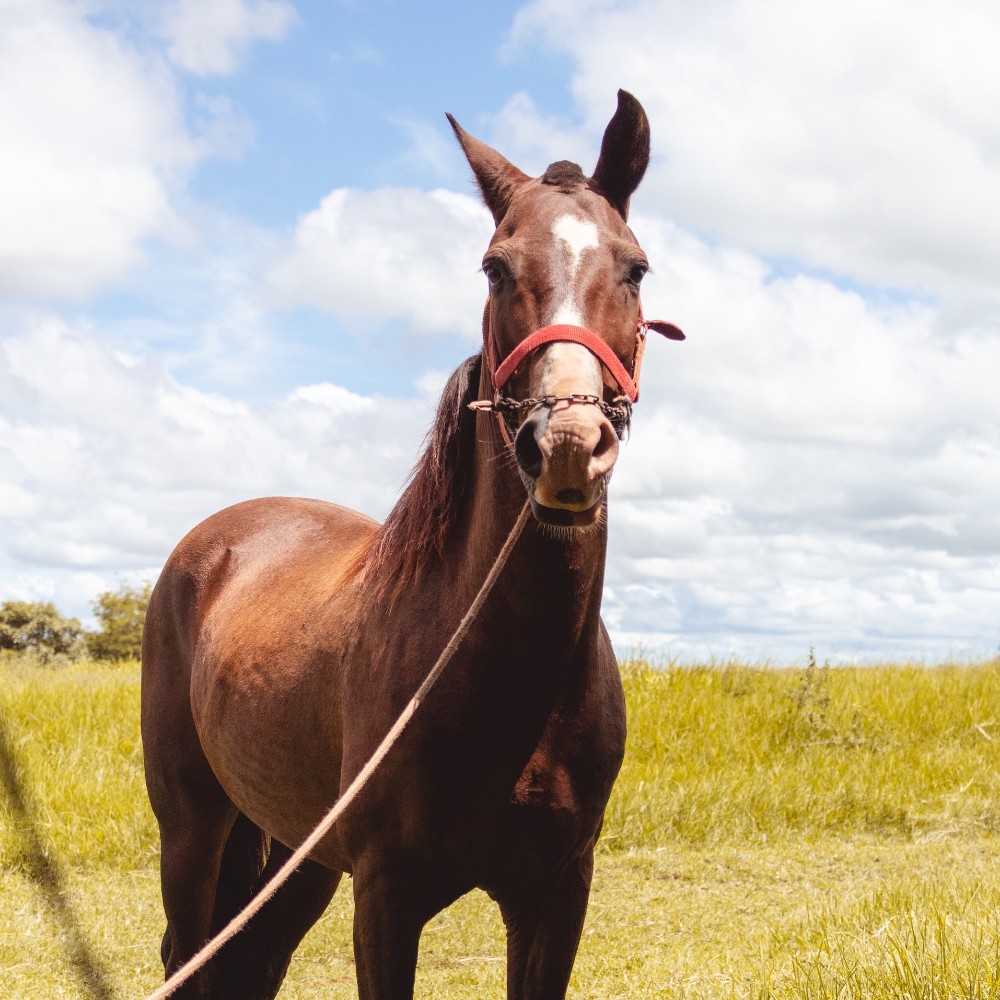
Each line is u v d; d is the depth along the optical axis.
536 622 2.28
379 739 2.43
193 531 4.13
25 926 4.72
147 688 3.89
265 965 3.39
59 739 7.57
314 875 3.43
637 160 2.51
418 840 2.34
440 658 2.28
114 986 4.07
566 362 2.06
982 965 2.76
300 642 2.92
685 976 3.64
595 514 2.02
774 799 6.77
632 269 2.29
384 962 2.37
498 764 2.32
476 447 2.50
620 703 2.61
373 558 2.75
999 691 9.52
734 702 8.71
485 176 2.62
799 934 3.79
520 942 2.56
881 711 8.94
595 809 2.46
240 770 3.10
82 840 5.88
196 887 3.53
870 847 6.23
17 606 26.30
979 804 6.93
